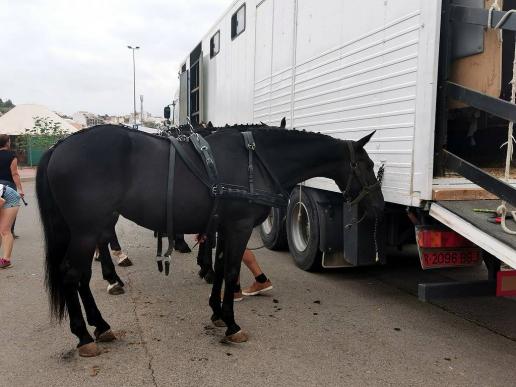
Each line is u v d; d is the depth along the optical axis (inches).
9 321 177.8
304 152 169.9
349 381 136.6
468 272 256.2
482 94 141.7
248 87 326.0
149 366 144.4
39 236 348.2
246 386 133.3
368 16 185.2
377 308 199.5
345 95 203.3
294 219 265.6
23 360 146.9
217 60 404.5
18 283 227.3
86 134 148.6
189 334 168.9
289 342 163.3
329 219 230.5
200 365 145.5
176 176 149.9
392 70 171.0
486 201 161.3
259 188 159.9
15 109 1453.0
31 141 1288.1
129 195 147.6
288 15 258.4
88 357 149.0
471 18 144.8
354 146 171.9
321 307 199.8
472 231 140.4
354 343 163.3
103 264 209.2
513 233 134.0
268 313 191.5
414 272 256.4
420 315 191.8
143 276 241.3
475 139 205.9
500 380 138.7
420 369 144.8
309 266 247.6
